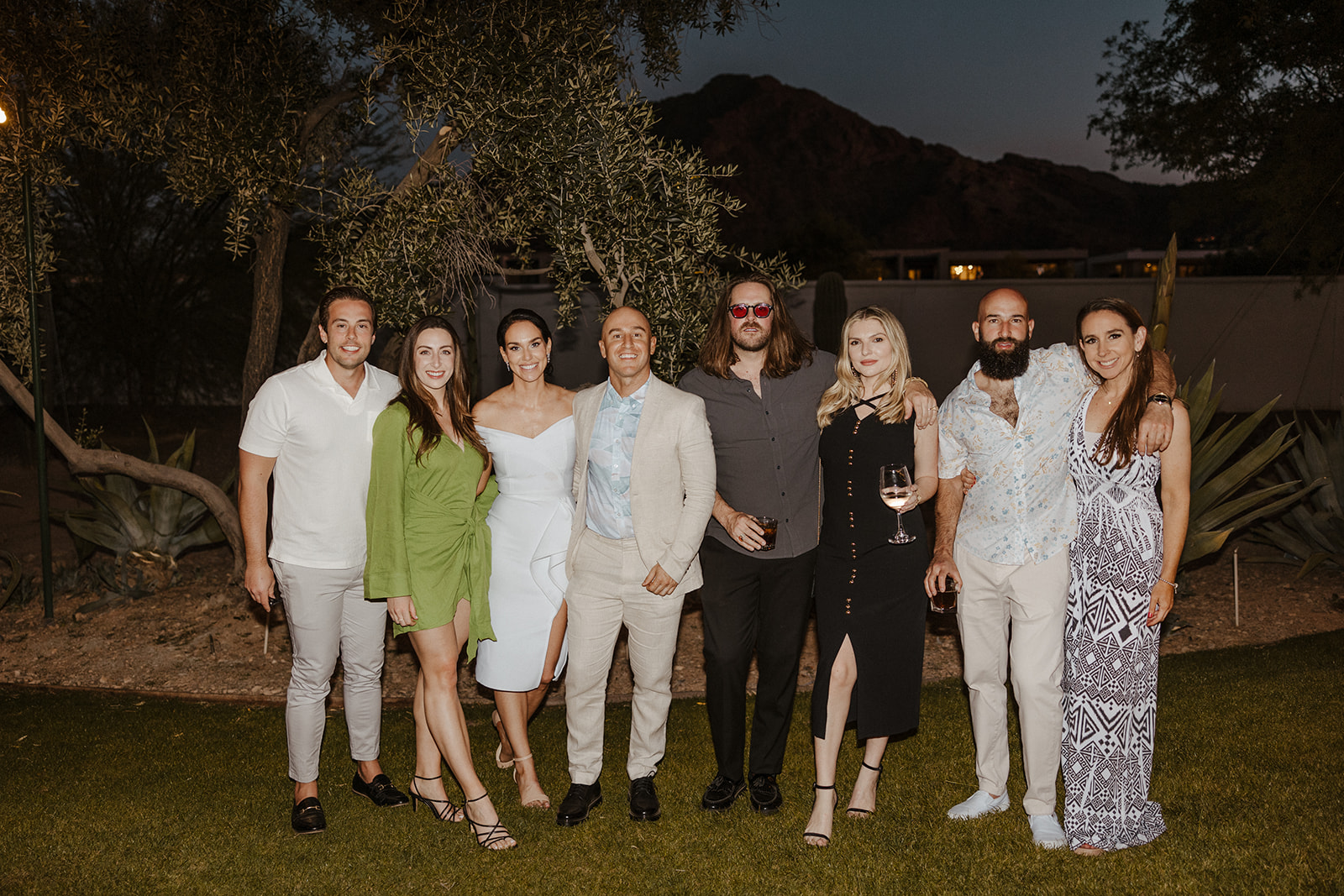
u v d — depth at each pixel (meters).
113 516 7.37
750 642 3.63
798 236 37.12
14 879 3.12
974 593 3.38
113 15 5.89
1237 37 11.52
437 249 5.28
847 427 3.42
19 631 6.28
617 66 5.27
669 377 5.07
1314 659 5.13
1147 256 49.25
